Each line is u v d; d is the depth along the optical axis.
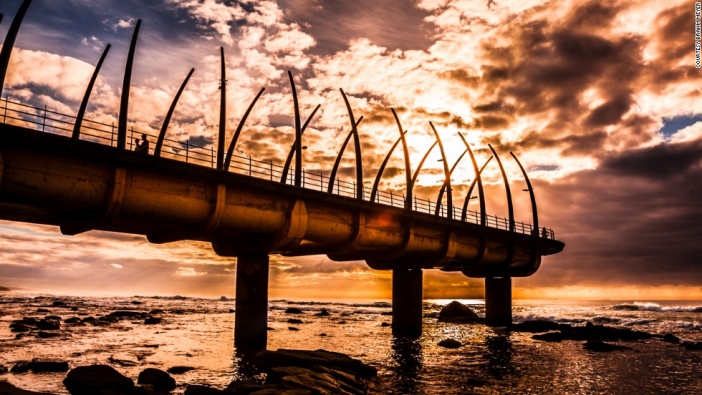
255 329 29.28
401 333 40.69
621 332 43.59
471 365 27.03
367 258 39.22
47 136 19.80
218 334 42.50
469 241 44.00
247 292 29.73
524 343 37.72
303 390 16.44
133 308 88.19
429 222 38.84
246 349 29.09
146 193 23.22
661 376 24.66
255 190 27.62
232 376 22.64
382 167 42.31
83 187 21.22
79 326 48.00
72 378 18.31
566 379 23.59
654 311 100.12
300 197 29.55
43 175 20.11
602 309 110.75
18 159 19.55
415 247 38.53
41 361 23.22
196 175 24.70
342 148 39.00
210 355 28.73
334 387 18.02
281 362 22.56
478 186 47.03
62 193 20.67
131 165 22.53
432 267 43.53
